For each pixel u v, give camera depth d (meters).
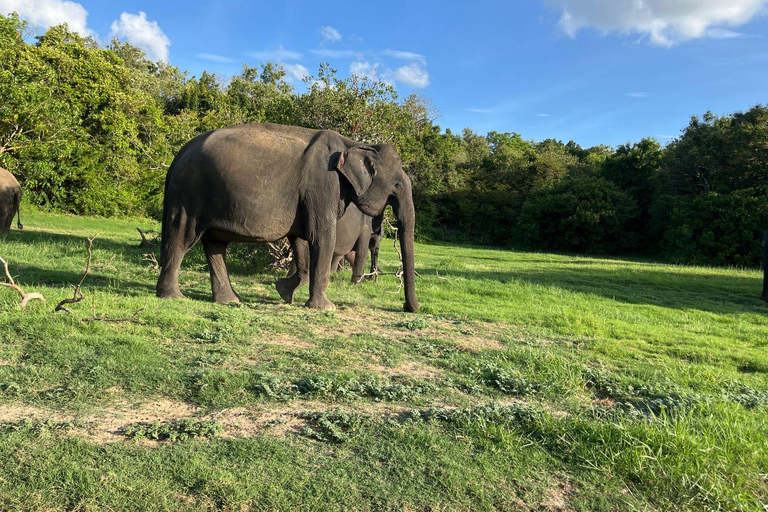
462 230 43.16
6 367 4.11
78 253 11.33
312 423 3.62
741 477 3.09
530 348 5.84
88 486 2.65
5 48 19.00
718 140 31.41
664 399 4.45
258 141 7.23
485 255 25.88
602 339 6.84
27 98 18.05
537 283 13.47
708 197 28.38
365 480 2.91
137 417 3.52
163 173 23.61
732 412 4.06
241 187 7.03
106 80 26.53
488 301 9.73
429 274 13.77
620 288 14.28
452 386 4.59
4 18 18.88
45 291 6.70
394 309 8.28
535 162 46.47
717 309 11.27
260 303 7.78
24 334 4.86
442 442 3.38
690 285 15.62
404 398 4.17
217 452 3.09
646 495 2.96
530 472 3.12
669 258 29.69
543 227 37.41
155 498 2.60
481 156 52.06
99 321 5.39
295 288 8.06
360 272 10.63
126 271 9.92
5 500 2.51
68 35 28.86
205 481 2.76
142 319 5.69
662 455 3.26
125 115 27.39
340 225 9.62
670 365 5.77
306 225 7.48
